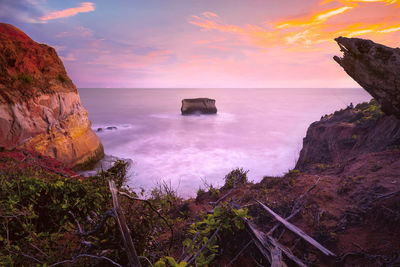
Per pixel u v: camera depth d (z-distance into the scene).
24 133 15.42
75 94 21.72
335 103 120.06
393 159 6.00
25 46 19.03
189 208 5.64
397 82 3.98
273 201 4.76
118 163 4.60
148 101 150.00
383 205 3.87
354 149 10.05
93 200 4.04
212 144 35.22
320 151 12.53
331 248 3.29
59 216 3.94
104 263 2.63
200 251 2.71
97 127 48.19
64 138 19.00
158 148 32.25
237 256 3.11
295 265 2.92
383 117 9.46
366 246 3.17
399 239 3.13
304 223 3.91
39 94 17.16
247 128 50.09
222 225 3.14
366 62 4.29
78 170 19.70
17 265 2.91
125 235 2.08
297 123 56.88
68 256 3.01
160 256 3.11
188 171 21.98
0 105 14.20
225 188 7.11
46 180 4.62
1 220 3.41
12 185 4.14
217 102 136.75
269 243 3.18
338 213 4.07
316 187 5.23
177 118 67.25
